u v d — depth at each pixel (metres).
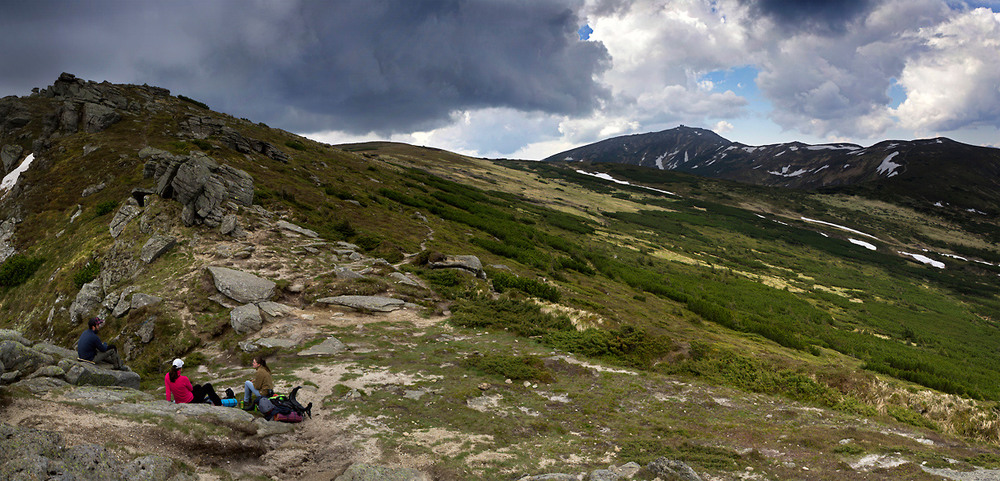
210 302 24.02
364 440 10.05
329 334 21.09
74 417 7.27
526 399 14.68
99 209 38.88
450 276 34.44
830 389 17.16
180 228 32.41
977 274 159.38
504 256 58.91
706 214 193.12
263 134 82.44
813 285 114.56
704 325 50.72
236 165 52.72
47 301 30.94
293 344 19.52
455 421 11.91
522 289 39.25
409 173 119.44
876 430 12.85
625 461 9.65
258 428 9.34
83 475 5.69
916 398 16.02
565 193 185.62
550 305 32.00
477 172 187.62
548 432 11.85
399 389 14.33
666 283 79.00
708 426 12.79
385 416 11.91
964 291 136.12
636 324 38.59
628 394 15.89
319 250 34.50
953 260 172.50
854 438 11.12
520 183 186.50
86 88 65.19
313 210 47.56
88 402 8.09
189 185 33.94
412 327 23.72
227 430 8.51
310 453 9.16
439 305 28.86
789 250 155.25
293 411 10.88
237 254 29.78
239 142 60.38
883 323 86.19
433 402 13.29
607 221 148.25
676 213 184.75
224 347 19.80
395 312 26.12
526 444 10.68
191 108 81.19
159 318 22.38
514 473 8.77
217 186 36.38
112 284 28.41
